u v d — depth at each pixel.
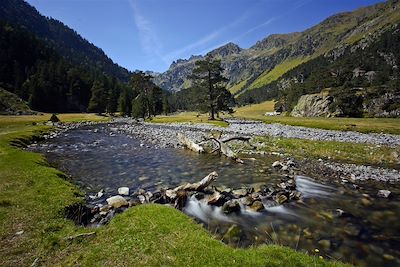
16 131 41.22
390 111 91.81
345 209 13.11
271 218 11.92
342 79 142.00
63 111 135.38
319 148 28.86
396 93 95.31
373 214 12.54
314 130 46.59
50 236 8.19
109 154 27.05
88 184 16.64
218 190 14.97
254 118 90.50
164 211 9.97
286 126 55.53
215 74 65.44
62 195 11.88
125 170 20.45
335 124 54.41
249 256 7.08
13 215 9.66
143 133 46.62
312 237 10.26
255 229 10.84
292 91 152.12
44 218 9.49
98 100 124.94
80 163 22.72
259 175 19.02
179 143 33.38
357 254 9.15
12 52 155.12
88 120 88.06
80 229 8.80
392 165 23.05
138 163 22.94
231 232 10.52
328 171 20.50
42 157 21.59
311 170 20.75
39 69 149.00
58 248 7.59
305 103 114.50
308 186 16.75
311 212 12.68
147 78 95.06
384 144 30.45
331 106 102.56
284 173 19.66
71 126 64.81
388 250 9.41
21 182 13.48
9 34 162.75
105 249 7.41
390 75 129.50
